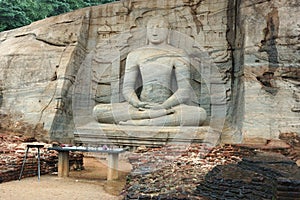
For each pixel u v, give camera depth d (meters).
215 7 12.02
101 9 12.80
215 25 11.97
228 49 11.79
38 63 12.12
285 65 10.15
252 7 11.03
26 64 12.23
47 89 11.59
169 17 12.30
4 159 8.09
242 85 10.73
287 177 4.56
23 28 13.55
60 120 11.17
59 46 12.24
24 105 11.72
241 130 10.09
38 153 7.96
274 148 8.58
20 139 10.44
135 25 12.38
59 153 8.20
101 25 12.72
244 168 6.36
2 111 11.95
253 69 10.43
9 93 12.13
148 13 12.41
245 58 10.58
